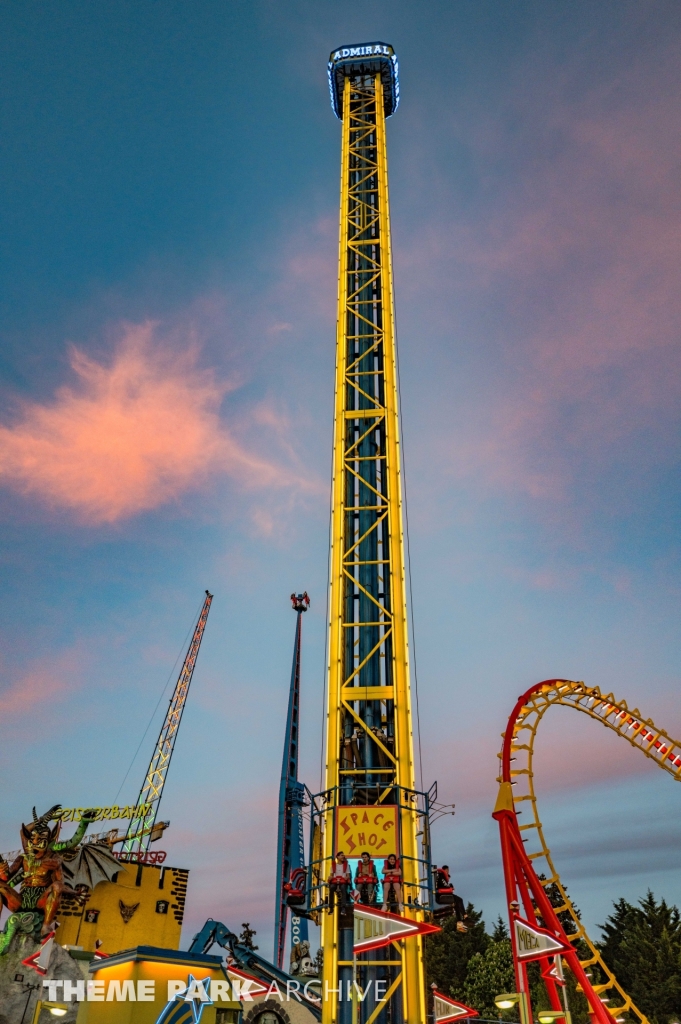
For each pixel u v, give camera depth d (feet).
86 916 258.78
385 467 193.57
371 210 236.84
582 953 352.28
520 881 181.27
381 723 163.22
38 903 195.72
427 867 139.74
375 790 153.58
